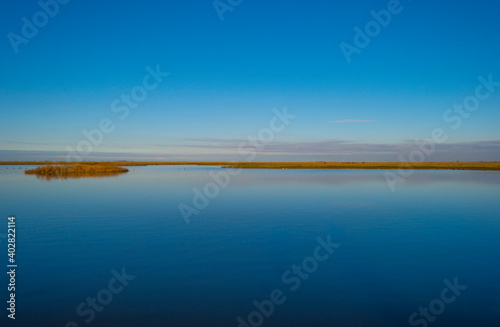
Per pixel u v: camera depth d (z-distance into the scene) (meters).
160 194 33.66
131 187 40.00
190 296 10.37
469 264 13.29
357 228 19.34
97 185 42.69
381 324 8.70
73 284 11.24
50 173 66.44
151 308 9.54
